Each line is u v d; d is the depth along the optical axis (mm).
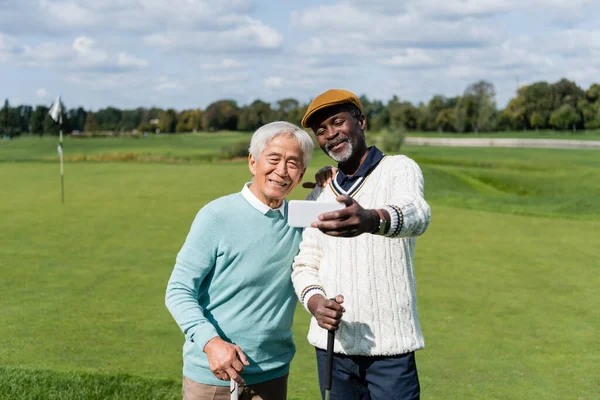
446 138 94500
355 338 2801
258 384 2746
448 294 7523
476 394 4488
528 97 123938
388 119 122312
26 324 6051
